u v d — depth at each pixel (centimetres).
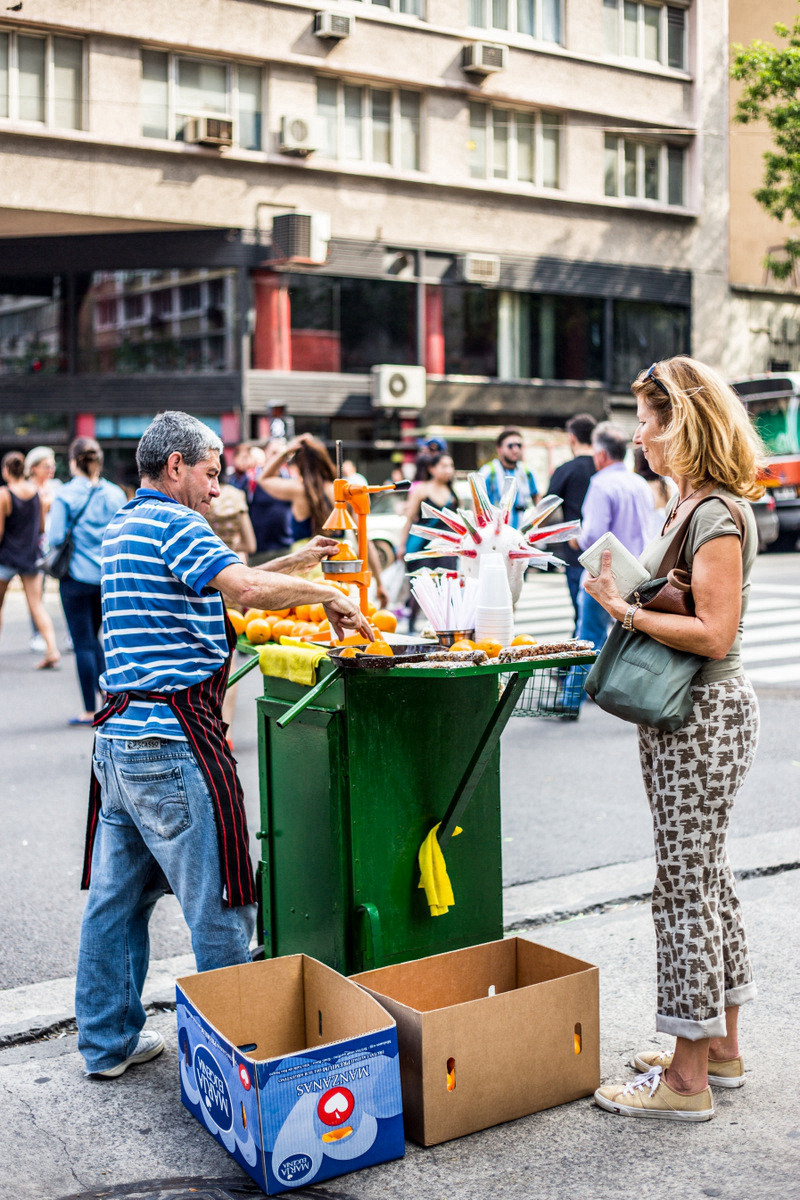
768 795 595
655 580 285
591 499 716
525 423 2388
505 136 2289
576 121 2361
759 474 288
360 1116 270
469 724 346
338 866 330
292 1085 262
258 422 2066
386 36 2089
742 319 2714
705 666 283
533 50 2262
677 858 287
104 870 321
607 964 384
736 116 2477
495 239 2291
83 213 1870
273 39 1977
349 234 2114
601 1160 273
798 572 1745
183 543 298
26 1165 277
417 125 2178
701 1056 291
